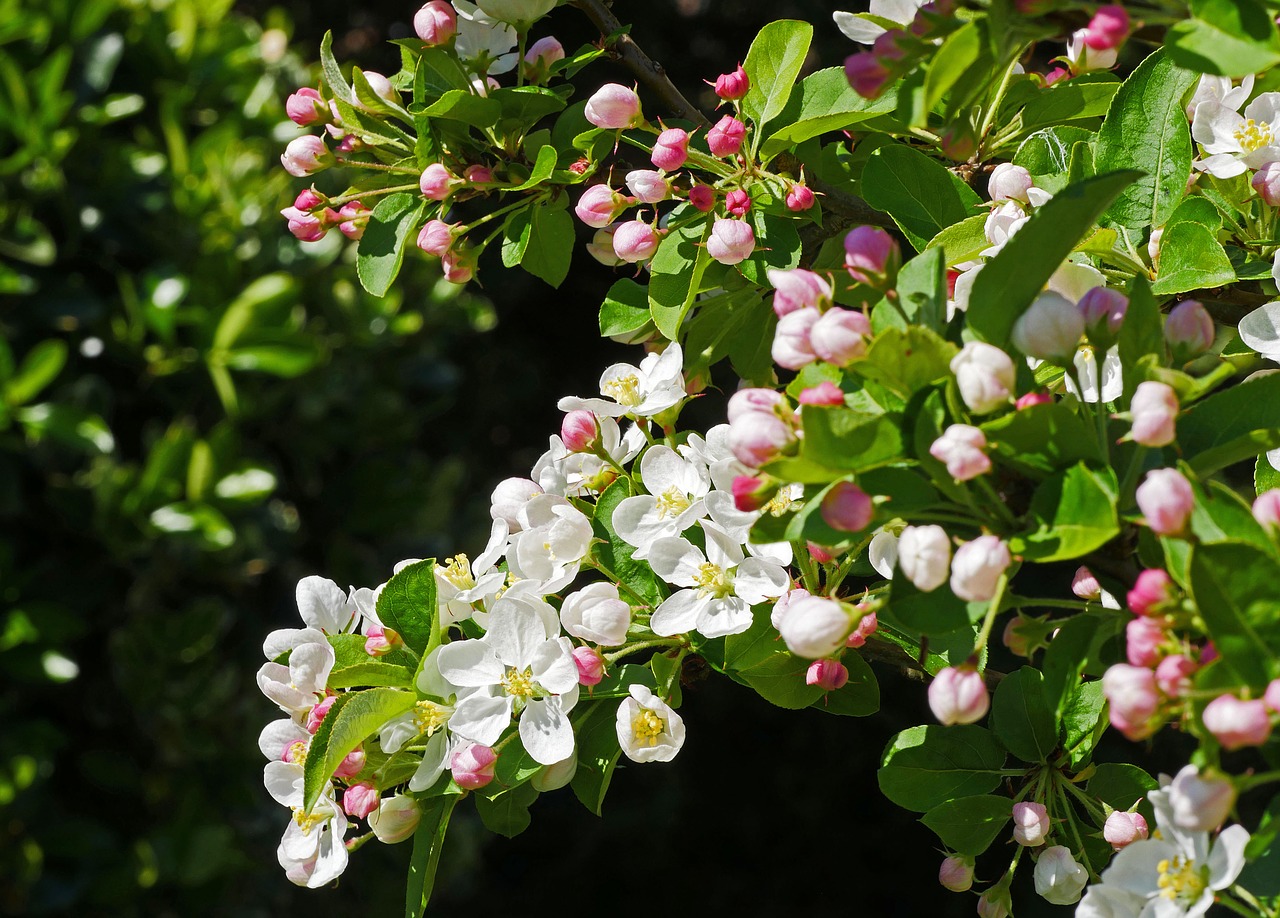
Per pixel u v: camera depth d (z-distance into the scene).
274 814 1.69
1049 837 1.09
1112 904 0.99
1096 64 1.14
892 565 1.08
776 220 1.14
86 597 1.56
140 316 1.60
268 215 1.78
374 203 1.19
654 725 1.08
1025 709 1.09
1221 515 0.97
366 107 1.15
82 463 1.57
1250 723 0.95
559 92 1.18
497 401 2.85
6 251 1.53
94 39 1.69
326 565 1.88
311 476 1.84
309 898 1.81
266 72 1.99
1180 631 0.98
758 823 2.72
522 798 1.11
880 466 0.99
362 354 1.89
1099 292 1.00
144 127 1.79
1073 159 1.09
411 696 1.08
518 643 1.08
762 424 0.99
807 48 1.14
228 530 1.57
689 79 2.96
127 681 1.57
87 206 1.62
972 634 1.09
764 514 1.02
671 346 1.13
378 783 1.08
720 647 1.10
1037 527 0.98
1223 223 1.12
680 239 1.15
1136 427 0.98
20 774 1.46
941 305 1.01
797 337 1.00
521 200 1.17
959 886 1.09
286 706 1.09
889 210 1.13
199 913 1.63
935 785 1.10
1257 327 1.06
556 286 1.20
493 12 1.16
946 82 1.00
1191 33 0.99
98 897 1.54
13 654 1.50
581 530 1.10
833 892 2.65
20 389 1.49
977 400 0.98
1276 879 0.99
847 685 1.11
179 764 1.63
